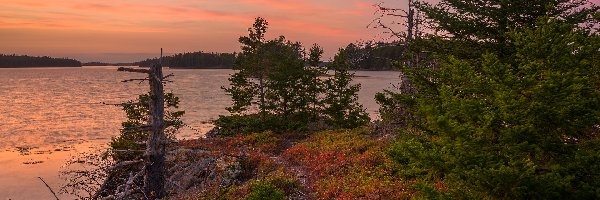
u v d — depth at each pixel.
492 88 7.33
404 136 9.55
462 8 13.33
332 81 33.50
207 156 24.22
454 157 6.80
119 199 15.76
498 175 6.10
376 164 17.66
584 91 6.94
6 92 113.50
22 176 27.88
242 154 24.47
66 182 25.88
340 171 18.14
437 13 13.75
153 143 16.67
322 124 35.06
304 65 34.00
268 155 25.00
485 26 12.94
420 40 14.47
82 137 43.81
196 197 18.64
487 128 6.96
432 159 7.16
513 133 6.62
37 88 131.62
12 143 40.28
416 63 18.61
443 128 7.01
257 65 33.09
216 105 74.12
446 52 13.73
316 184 17.16
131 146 21.06
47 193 24.02
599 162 6.35
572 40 6.87
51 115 62.84
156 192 16.66
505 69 7.32
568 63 6.80
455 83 8.55
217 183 20.69
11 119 58.19
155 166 16.67
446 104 7.45
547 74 6.43
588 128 6.90
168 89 115.88
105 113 65.44
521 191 6.16
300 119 34.50
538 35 7.15
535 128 6.73
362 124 33.06
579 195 6.13
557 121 6.53
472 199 6.83
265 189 12.88
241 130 33.91
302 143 26.47
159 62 16.30
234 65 33.41
